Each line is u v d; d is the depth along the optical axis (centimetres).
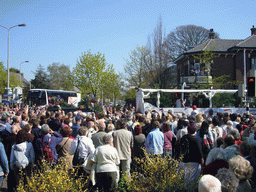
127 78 3466
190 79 3219
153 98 1811
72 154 599
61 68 7862
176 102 1798
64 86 5197
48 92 2970
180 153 560
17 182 575
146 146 688
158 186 434
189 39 4675
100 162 532
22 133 580
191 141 556
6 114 1095
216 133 720
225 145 532
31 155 583
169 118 880
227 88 3138
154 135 682
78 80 3838
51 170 447
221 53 3139
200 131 668
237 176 358
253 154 463
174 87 3625
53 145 616
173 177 451
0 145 552
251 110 1769
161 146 684
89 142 607
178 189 435
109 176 525
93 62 3819
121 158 664
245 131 740
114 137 674
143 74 3388
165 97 1808
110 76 3891
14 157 570
